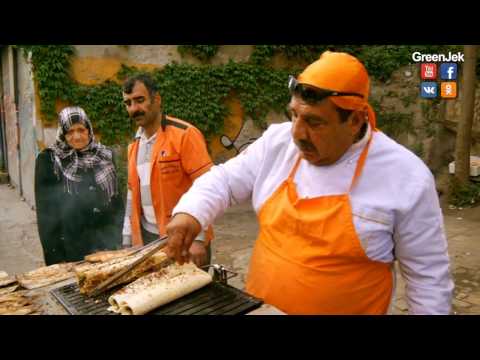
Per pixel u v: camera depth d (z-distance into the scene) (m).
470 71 6.49
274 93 6.93
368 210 1.23
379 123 7.89
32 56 5.32
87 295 1.48
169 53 6.18
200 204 1.43
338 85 1.10
